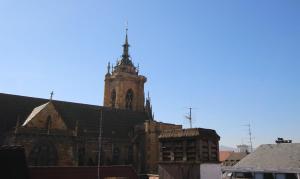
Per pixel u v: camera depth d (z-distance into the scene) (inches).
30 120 2456.9
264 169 2174.0
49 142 2477.9
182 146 919.0
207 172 881.5
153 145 3048.7
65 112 3053.6
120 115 3484.3
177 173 906.1
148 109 3880.4
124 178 1459.2
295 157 2181.3
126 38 4212.6
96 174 1390.3
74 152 2581.2
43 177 1242.0
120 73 3912.4
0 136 2519.7
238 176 2300.7
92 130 3061.0
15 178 866.1
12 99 2824.8
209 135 920.3
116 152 3122.5
